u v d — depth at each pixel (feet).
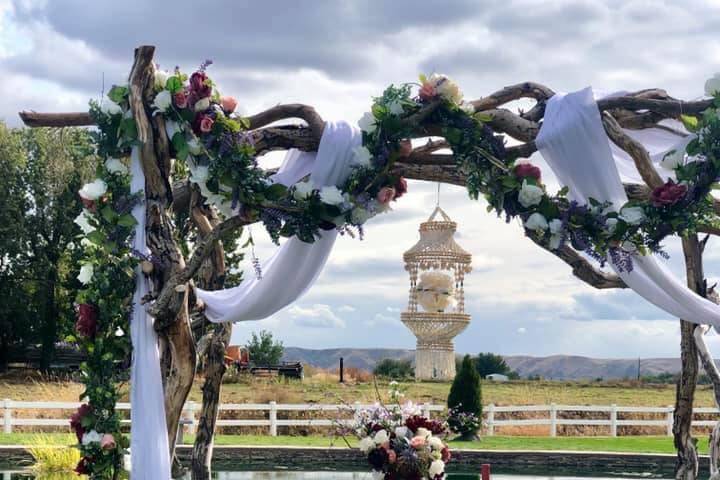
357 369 115.65
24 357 115.96
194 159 25.73
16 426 61.41
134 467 24.89
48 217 118.62
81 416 26.07
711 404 84.28
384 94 25.31
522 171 25.26
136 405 25.27
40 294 112.88
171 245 25.72
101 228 25.62
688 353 34.35
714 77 25.32
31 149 122.52
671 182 25.20
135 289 25.86
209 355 35.65
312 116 26.16
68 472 44.65
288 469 49.57
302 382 90.22
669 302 27.40
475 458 52.08
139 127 25.39
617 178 25.43
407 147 25.68
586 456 52.06
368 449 30.89
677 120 27.96
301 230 25.35
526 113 26.94
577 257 31.68
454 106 25.44
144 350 25.55
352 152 25.61
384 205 25.89
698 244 32.94
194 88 25.02
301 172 27.04
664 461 51.80
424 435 31.01
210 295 28.84
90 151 26.53
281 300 27.86
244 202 25.20
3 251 115.24
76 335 26.27
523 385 98.58
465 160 25.52
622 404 83.92
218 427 64.18
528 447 55.36
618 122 27.37
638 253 25.95
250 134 25.86
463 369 59.93
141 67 25.48
